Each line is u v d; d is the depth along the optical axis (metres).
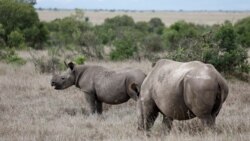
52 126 31.02
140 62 62.88
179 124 28.30
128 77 35.41
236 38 51.19
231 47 50.78
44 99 41.50
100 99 36.97
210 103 23.09
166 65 26.05
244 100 39.41
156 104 26.33
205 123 23.56
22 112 36.38
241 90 43.22
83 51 71.44
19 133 29.41
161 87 25.27
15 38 96.62
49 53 70.81
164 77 25.34
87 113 37.16
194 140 24.20
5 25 108.06
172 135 25.47
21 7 110.56
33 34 108.69
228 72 49.62
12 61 66.06
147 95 26.66
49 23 144.00
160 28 164.25
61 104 39.75
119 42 69.94
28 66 62.44
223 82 23.55
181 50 50.22
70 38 109.62
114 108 38.94
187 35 92.19
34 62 61.56
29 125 31.48
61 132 29.25
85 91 37.34
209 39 51.78
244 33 98.94
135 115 34.62
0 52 72.31
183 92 23.80
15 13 109.19
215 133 23.92
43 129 30.02
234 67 49.75
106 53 76.50
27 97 42.78
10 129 30.30
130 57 68.50
